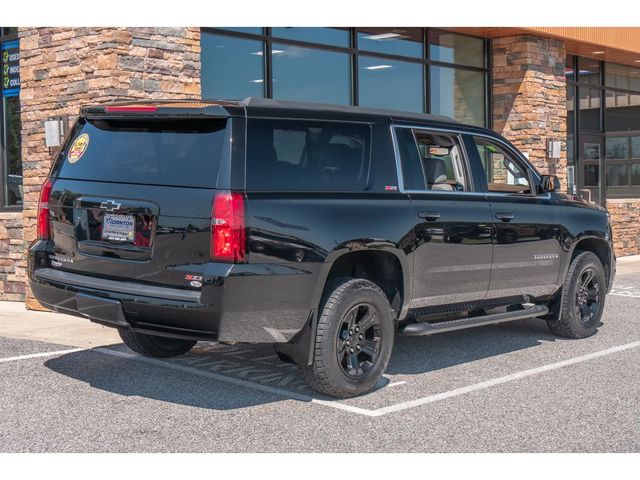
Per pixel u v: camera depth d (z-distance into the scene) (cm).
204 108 546
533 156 1489
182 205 539
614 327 899
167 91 967
